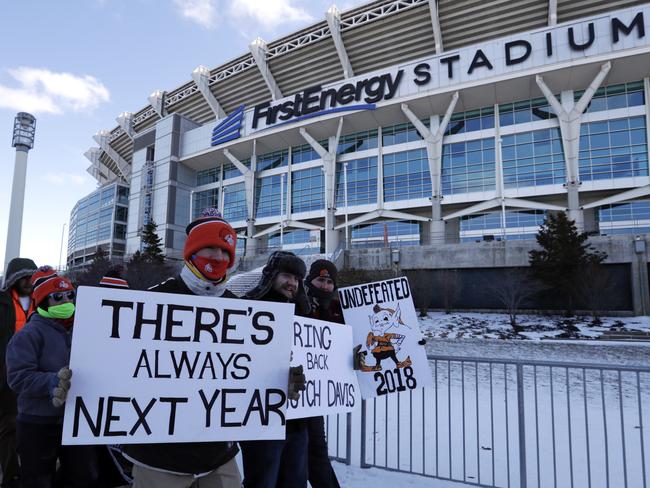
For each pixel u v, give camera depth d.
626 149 35.06
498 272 31.28
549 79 36.78
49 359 2.56
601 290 25.53
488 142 40.12
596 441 4.97
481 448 4.75
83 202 77.88
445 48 44.75
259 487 2.40
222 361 1.93
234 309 1.99
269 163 52.91
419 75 40.75
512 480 3.91
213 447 1.86
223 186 56.81
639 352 15.91
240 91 56.44
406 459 4.43
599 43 34.78
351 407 3.04
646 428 5.49
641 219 34.91
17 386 2.39
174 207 56.56
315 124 45.66
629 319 25.94
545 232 28.45
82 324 1.71
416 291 29.64
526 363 3.78
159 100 64.50
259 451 2.41
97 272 33.66
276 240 51.69
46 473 2.68
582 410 6.54
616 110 35.84
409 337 3.72
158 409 1.77
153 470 1.76
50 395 2.34
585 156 36.16
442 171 41.44
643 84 35.84
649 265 28.09
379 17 44.34
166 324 1.85
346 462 4.25
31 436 2.63
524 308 29.56
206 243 1.93
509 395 7.61
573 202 35.19
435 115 42.41
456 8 42.00
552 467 4.20
